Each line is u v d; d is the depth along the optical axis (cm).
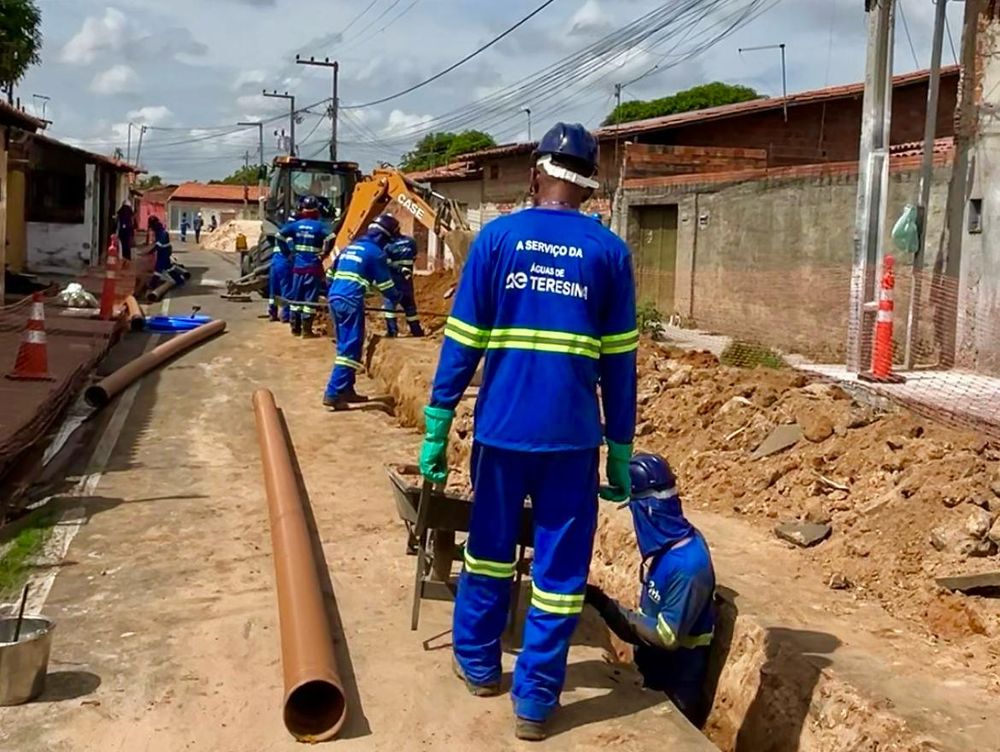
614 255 418
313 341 1634
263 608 565
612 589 637
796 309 1538
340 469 875
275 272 1873
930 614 531
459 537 673
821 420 766
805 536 634
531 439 411
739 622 536
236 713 444
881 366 1010
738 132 2241
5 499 775
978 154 1123
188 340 1530
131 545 671
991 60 1111
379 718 438
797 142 2244
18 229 2578
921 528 596
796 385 889
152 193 7050
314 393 1229
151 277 2505
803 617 534
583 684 479
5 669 440
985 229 1108
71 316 1638
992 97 1107
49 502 764
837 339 1437
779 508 693
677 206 1848
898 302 1212
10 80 2811
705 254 1769
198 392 1215
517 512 434
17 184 2567
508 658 498
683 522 523
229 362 1427
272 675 481
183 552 659
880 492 661
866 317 1115
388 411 1134
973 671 473
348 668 483
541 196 433
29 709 442
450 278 2203
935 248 1242
